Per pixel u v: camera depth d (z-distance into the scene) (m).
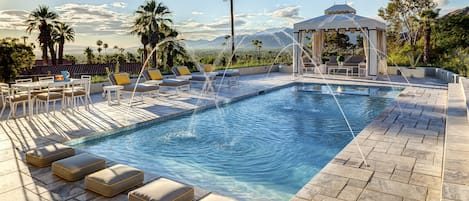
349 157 3.72
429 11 17.50
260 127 5.91
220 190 3.28
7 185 3.10
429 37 17.31
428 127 5.10
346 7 14.56
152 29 17.75
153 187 2.69
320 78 13.20
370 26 12.01
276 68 17.02
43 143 4.53
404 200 2.66
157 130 5.69
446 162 3.04
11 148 4.29
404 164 3.48
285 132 5.57
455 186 2.51
